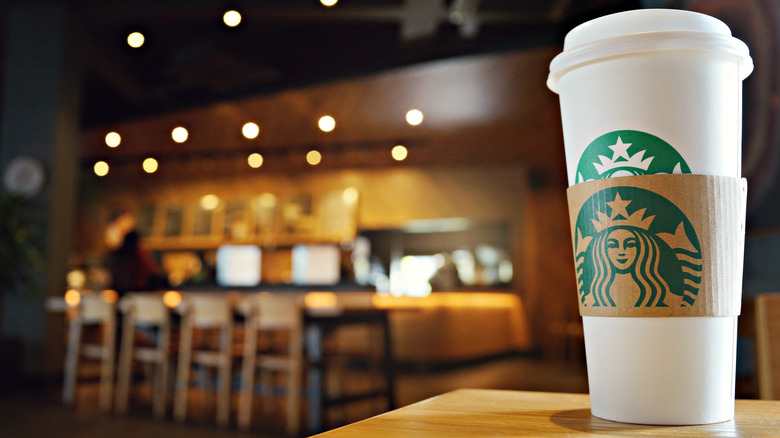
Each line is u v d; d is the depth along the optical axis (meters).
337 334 6.51
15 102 6.57
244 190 10.07
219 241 9.86
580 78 0.50
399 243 10.80
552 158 9.61
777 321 1.10
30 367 6.13
